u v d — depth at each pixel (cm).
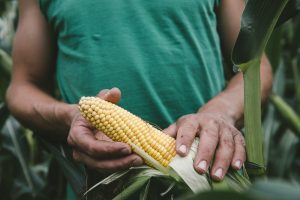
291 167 285
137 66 143
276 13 112
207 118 121
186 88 145
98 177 128
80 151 124
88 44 147
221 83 157
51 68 174
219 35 164
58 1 154
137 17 145
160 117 144
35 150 266
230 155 115
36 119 154
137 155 114
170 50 144
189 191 113
